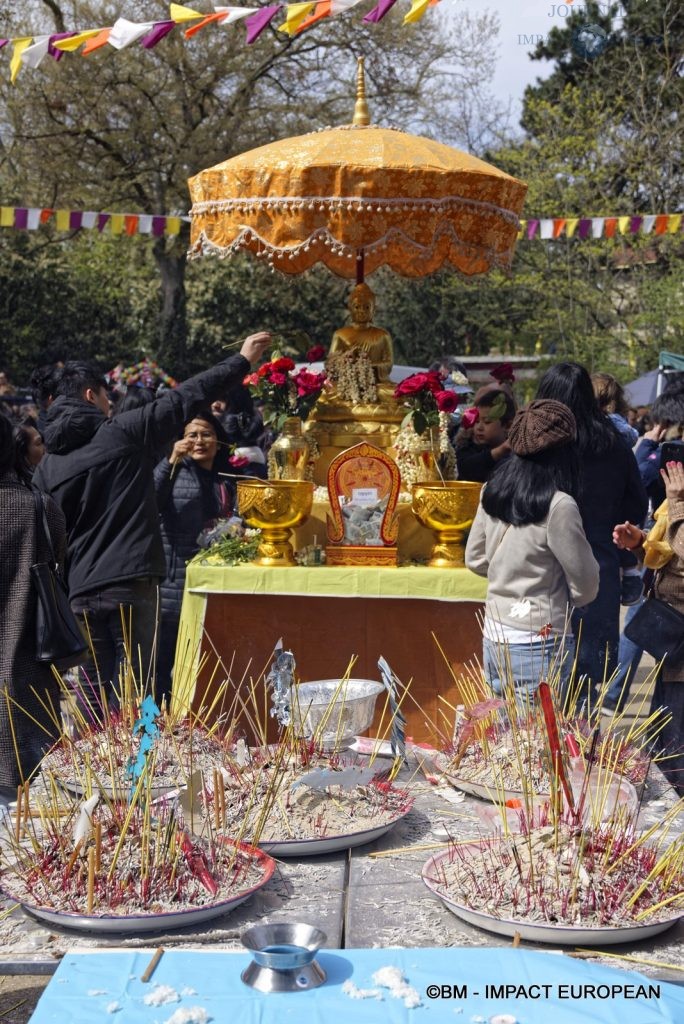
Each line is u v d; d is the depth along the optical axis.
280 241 3.89
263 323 22.72
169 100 19.17
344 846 2.29
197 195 4.13
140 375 12.01
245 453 5.59
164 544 4.88
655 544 3.48
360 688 2.92
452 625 3.87
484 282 20.77
